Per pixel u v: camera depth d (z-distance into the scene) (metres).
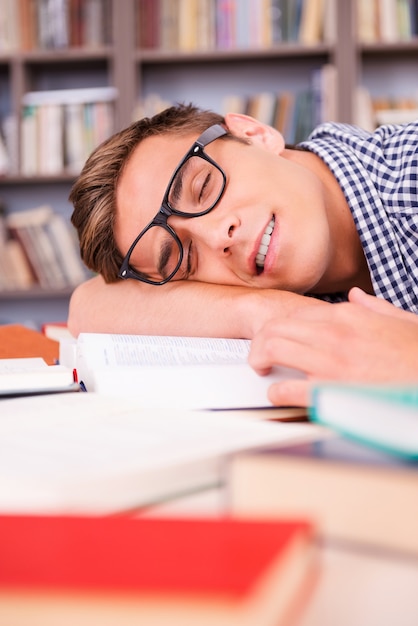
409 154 1.08
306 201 0.99
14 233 2.51
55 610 0.18
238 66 2.65
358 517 0.27
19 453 0.36
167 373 0.58
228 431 0.41
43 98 2.52
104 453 0.36
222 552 0.20
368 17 2.38
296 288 0.99
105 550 0.21
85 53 2.47
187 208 0.96
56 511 0.29
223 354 0.68
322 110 2.36
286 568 0.20
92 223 1.04
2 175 2.49
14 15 2.49
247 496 0.29
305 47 2.38
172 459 0.33
